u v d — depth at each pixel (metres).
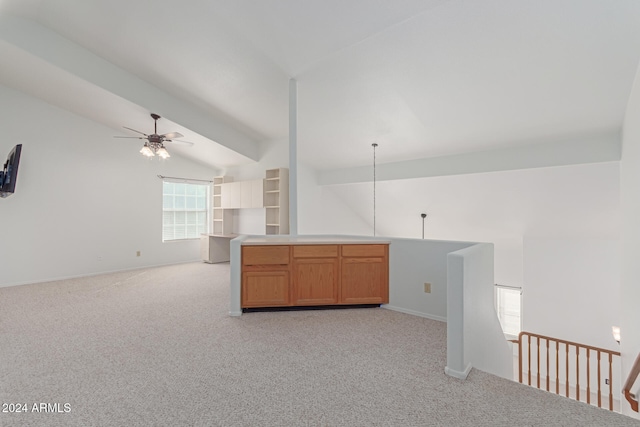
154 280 5.21
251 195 6.40
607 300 5.29
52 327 3.00
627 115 3.02
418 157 5.17
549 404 1.75
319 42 3.04
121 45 3.85
